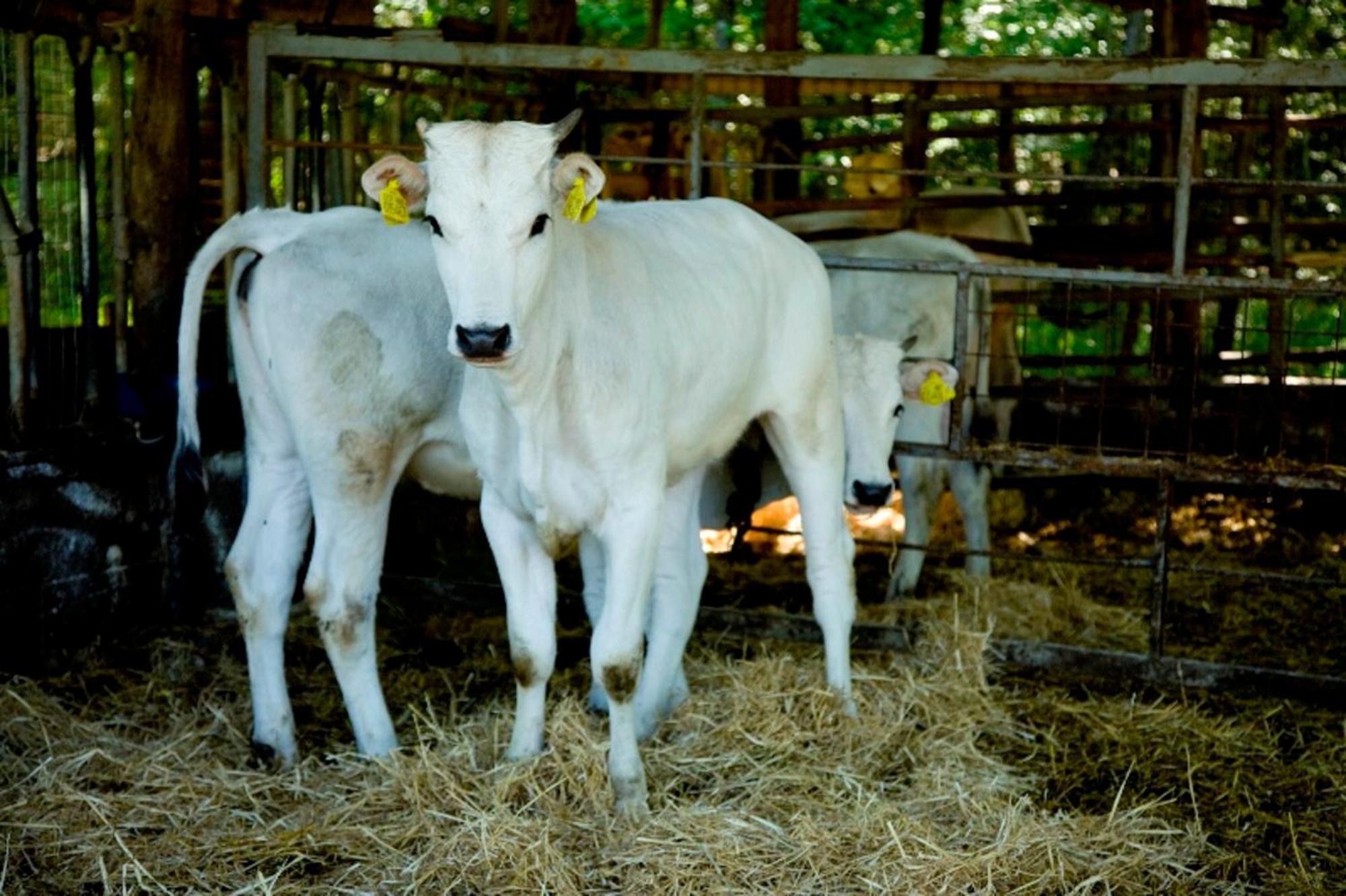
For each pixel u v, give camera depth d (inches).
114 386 240.5
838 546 199.9
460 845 154.8
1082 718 203.3
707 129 368.8
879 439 208.1
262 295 177.9
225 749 184.9
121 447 225.3
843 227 306.7
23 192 215.5
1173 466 213.6
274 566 184.9
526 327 146.8
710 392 177.8
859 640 223.6
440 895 148.5
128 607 228.1
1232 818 172.9
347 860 155.6
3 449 207.2
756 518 322.7
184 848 156.8
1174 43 346.9
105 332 246.7
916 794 173.2
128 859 154.3
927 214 305.7
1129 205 417.4
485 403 159.8
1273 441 287.3
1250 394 288.2
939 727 194.7
